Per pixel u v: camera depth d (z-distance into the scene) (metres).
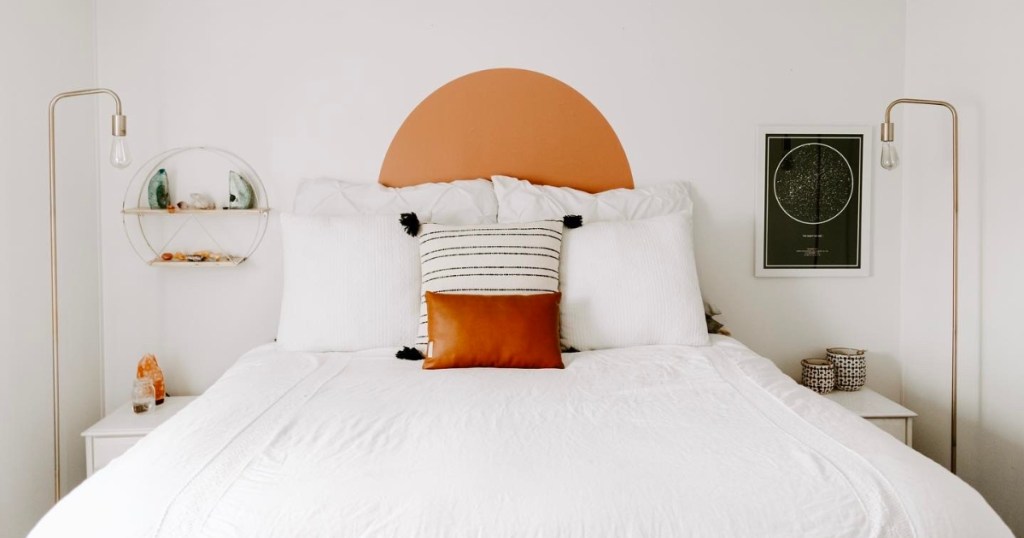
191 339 2.76
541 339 2.06
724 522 1.12
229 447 1.38
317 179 2.71
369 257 2.34
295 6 2.73
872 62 2.85
